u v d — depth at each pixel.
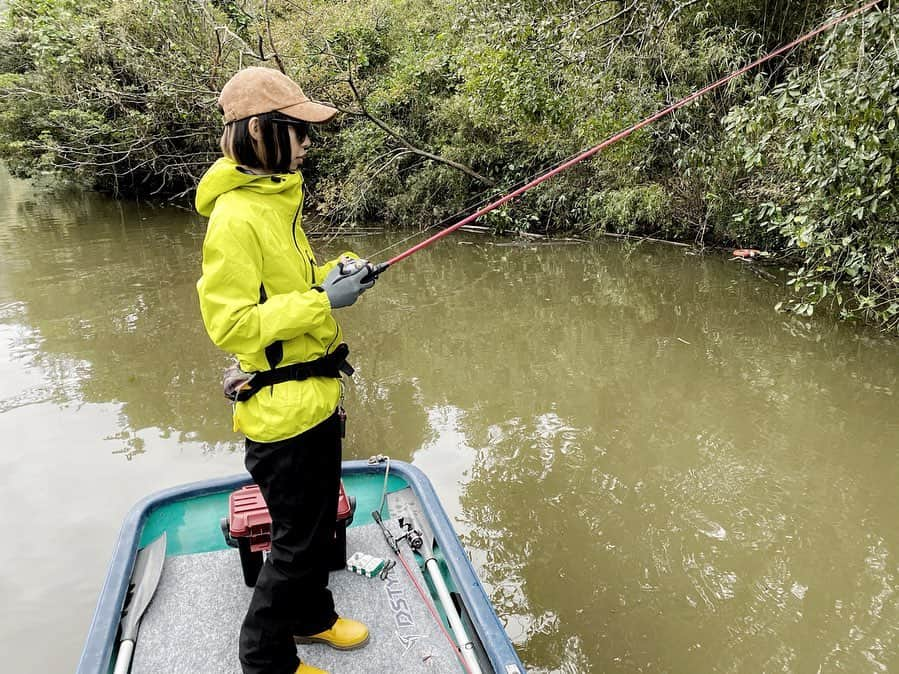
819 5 7.48
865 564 3.25
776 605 3.01
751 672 2.66
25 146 14.44
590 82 7.47
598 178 9.79
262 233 1.67
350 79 10.25
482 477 4.02
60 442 4.44
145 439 4.48
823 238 5.54
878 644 2.78
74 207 14.99
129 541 2.46
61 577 3.20
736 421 4.61
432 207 11.33
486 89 7.78
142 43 12.30
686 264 8.27
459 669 1.99
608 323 6.59
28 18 14.04
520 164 10.30
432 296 7.73
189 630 2.12
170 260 9.56
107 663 1.95
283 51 11.03
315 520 1.82
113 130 13.04
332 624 2.03
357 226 11.73
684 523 3.56
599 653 2.76
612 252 9.05
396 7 12.34
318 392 1.77
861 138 4.79
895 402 4.77
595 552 3.36
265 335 1.62
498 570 3.23
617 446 4.34
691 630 2.87
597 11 8.20
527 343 6.20
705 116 8.05
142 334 6.49
